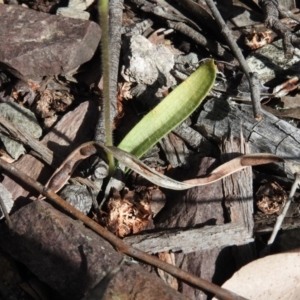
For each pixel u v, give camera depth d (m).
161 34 0.62
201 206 0.54
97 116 0.58
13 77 0.61
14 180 0.55
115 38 0.59
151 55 0.58
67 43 0.58
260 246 0.53
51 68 0.59
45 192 0.53
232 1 0.63
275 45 0.61
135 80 0.58
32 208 0.52
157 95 0.58
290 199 0.53
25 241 0.52
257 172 0.56
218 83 0.59
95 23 0.59
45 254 0.51
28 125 0.58
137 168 0.53
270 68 0.59
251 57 0.60
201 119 0.57
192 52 0.62
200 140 0.57
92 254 0.51
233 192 0.54
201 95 0.54
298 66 0.59
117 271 0.50
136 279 0.50
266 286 0.50
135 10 0.63
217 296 0.50
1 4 0.61
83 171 0.56
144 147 0.55
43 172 0.56
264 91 0.58
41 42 0.59
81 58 0.59
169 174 0.57
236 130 0.56
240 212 0.53
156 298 0.49
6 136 0.57
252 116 0.57
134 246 0.53
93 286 0.50
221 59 0.61
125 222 0.54
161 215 0.55
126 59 0.58
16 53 0.59
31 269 0.52
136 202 0.55
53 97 0.59
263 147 0.56
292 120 0.58
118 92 0.59
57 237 0.51
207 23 0.62
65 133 0.57
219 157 0.56
